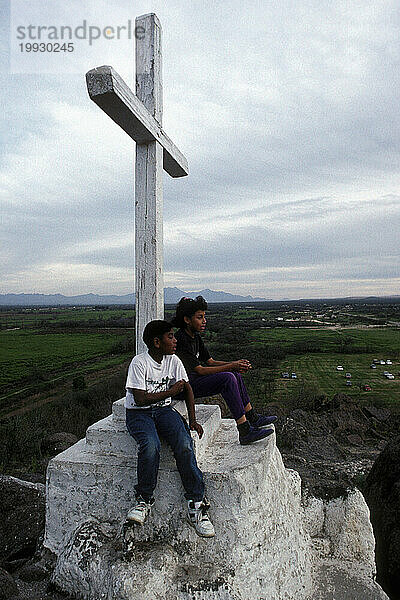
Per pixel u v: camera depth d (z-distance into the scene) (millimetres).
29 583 3080
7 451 7914
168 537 2945
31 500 3869
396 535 4270
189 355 3477
